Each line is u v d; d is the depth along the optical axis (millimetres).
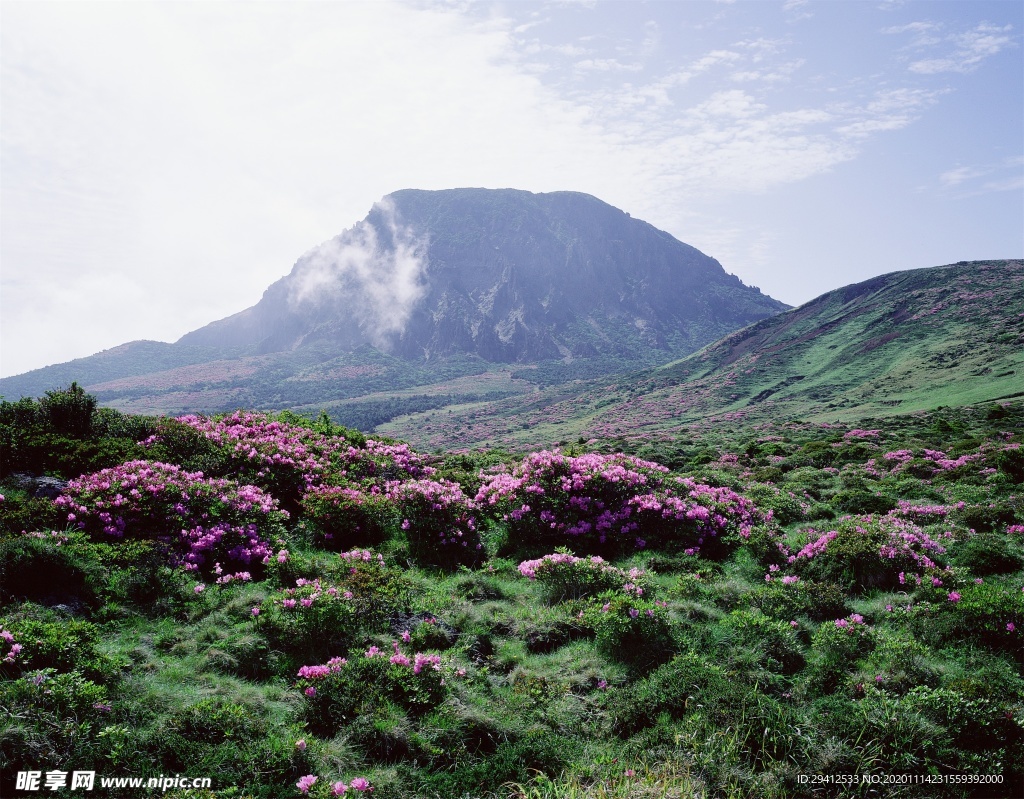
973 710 5051
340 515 8016
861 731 4953
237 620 6008
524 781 4758
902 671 5613
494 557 8242
